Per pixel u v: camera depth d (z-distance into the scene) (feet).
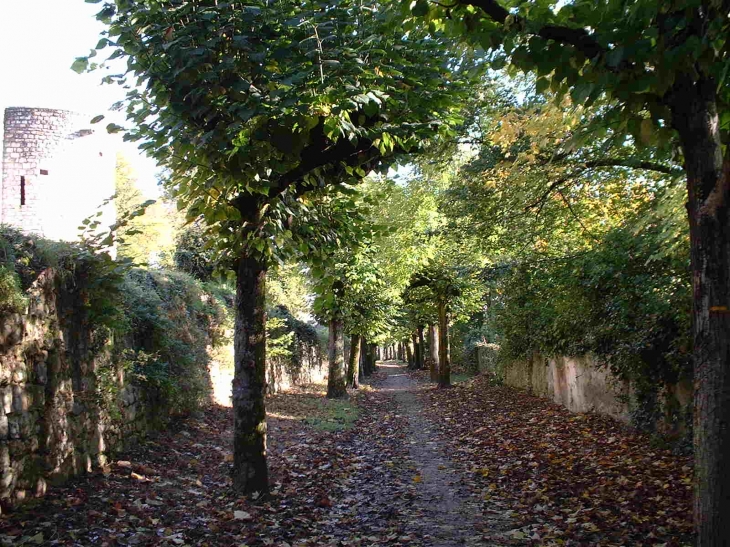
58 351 20.94
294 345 77.71
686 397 25.71
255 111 16.75
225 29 16.74
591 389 40.32
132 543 16.12
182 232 61.72
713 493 9.53
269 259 23.48
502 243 34.68
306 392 72.23
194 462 27.94
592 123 12.92
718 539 9.42
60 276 21.65
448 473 28.22
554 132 22.61
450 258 61.82
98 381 24.16
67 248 22.62
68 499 18.83
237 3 17.26
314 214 25.31
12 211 29.09
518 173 26.37
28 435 18.48
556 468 26.63
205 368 42.98
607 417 36.96
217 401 46.32
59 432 20.51
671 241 22.25
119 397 26.32
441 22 13.92
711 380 9.68
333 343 66.90
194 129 18.45
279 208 22.97
